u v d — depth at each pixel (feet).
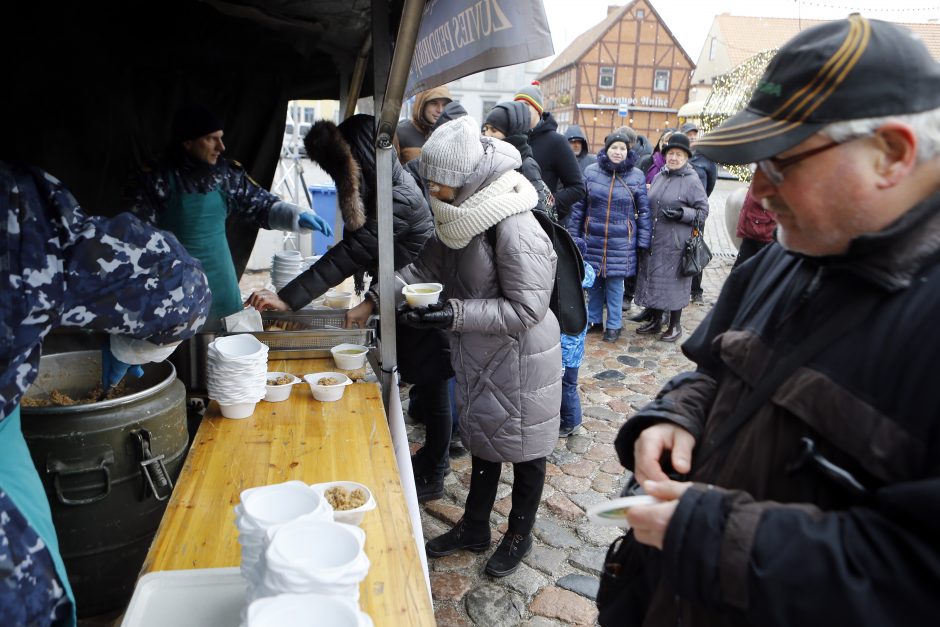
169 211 9.70
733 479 3.37
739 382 3.58
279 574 3.34
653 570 3.85
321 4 9.34
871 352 2.85
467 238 7.58
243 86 12.53
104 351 5.19
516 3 5.40
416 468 10.87
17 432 4.18
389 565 4.56
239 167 10.93
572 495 11.21
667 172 19.47
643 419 4.05
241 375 6.84
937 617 2.44
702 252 19.66
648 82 141.49
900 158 2.76
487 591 8.70
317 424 6.94
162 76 11.16
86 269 4.03
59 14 8.69
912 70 2.74
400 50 6.69
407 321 7.45
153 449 6.67
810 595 2.63
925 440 2.65
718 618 3.38
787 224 3.14
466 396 8.30
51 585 4.06
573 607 8.47
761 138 2.92
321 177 31.45
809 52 2.90
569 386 12.91
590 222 19.51
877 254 2.89
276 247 28.66
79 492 6.33
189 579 4.17
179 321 4.55
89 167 9.86
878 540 2.58
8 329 3.68
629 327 22.07
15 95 8.36
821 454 2.99
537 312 7.48
